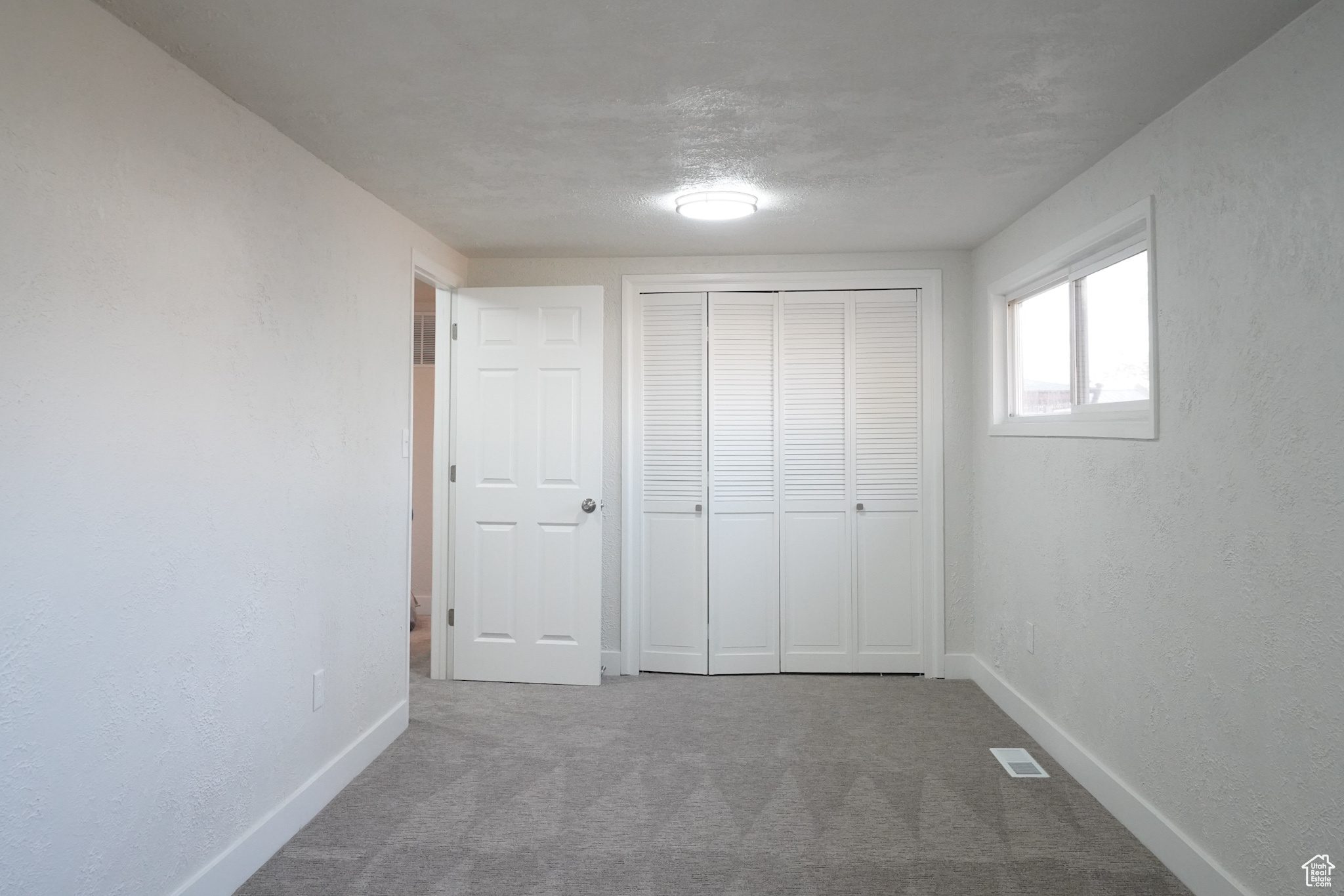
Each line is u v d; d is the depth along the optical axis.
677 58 2.03
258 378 2.39
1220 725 2.15
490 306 4.21
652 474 4.41
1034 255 3.40
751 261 4.34
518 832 2.56
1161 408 2.43
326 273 2.81
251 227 2.35
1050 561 3.26
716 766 3.09
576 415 4.16
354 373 3.02
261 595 2.40
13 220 1.56
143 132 1.91
